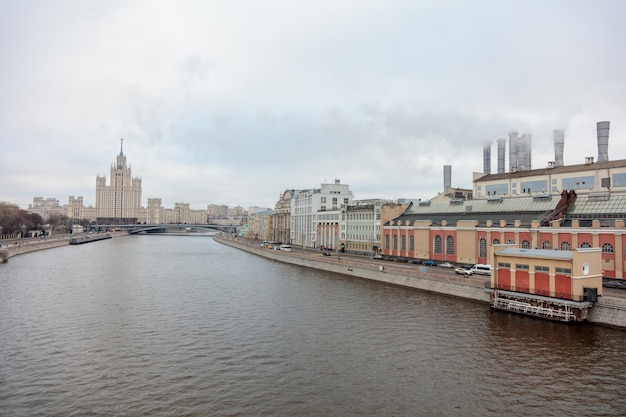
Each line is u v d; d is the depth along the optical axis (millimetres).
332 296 76000
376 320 58406
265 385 37406
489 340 48969
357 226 136750
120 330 54000
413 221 110000
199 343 48844
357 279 97875
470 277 77438
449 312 62281
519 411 32750
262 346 47781
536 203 90188
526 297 59406
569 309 54562
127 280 95375
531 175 112500
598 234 68312
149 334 52344
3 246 153125
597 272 55406
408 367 41406
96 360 43344
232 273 109875
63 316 60812
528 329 52875
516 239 80625
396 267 92438
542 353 44531
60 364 42188
